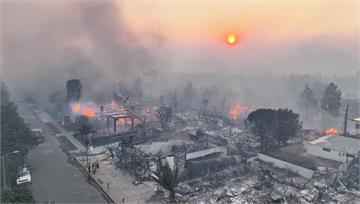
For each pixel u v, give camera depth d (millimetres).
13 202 34188
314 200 35812
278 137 53250
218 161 45750
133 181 43406
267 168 46062
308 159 46344
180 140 60000
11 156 48719
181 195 37938
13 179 42250
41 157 56000
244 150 53969
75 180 45281
